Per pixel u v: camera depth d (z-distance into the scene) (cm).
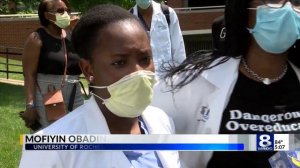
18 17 2586
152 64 216
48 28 512
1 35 2580
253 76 249
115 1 1357
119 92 209
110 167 209
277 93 246
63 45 515
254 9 245
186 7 2488
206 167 252
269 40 239
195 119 258
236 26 250
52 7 506
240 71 251
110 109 215
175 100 259
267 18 239
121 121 222
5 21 2570
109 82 210
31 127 520
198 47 2436
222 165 247
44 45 506
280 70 249
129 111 212
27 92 508
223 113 247
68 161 209
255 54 248
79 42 217
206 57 259
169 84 260
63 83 518
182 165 253
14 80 1596
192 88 256
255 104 246
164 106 261
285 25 236
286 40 238
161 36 564
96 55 212
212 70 254
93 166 209
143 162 217
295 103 247
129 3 1360
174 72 262
